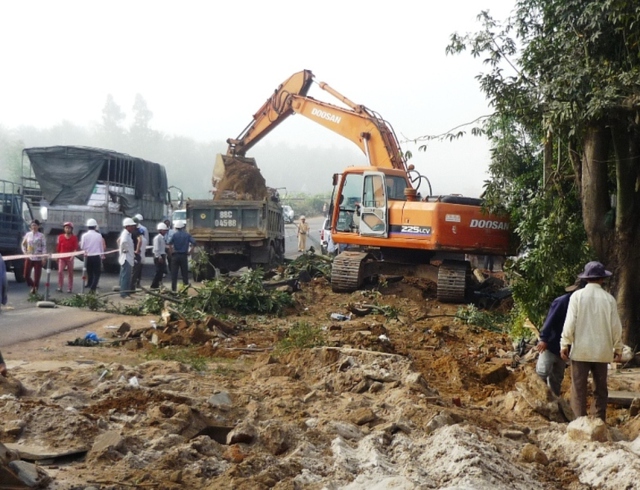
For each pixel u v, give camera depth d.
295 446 6.49
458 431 6.59
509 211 17.50
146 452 5.98
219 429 6.93
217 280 17.25
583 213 13.13
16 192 25.98
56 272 24.62
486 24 13.28
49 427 6.36
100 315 15.30
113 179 26.09
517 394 8.62
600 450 6.58
